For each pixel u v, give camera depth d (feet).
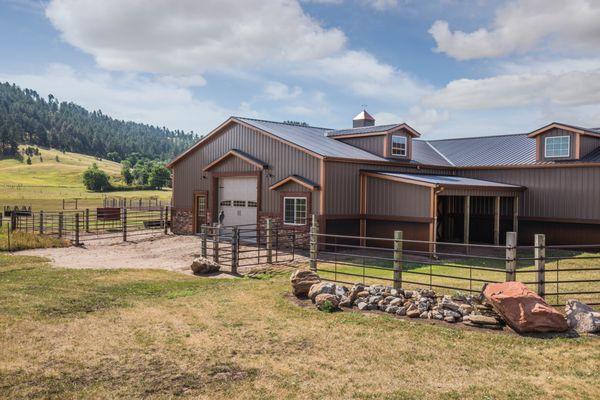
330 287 36.17
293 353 25.66
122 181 490.49
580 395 20.16
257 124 80.07
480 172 84.23
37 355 25.58
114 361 24.75
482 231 84.28
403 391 20.83
